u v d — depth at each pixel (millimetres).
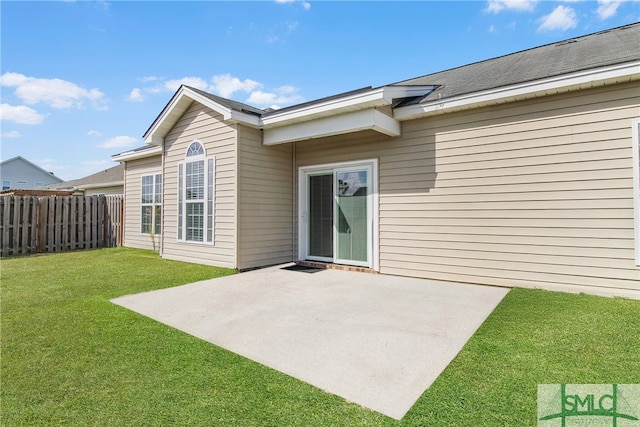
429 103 5520
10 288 5199
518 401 2059
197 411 2021
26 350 2906
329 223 7316
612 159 4324
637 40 5312
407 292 4938
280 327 3521
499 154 5145
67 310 4078
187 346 3021
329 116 6074
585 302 4059
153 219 10156
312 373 2494
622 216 4270
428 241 5824
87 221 10680
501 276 5137
